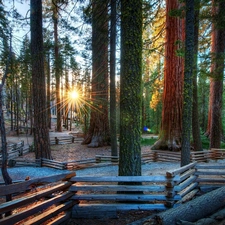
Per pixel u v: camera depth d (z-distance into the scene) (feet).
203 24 34.60
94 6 17.52
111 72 25.08
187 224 9.36
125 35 12.41
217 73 23.67
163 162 29.50
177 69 34.53
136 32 12.26
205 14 24.50
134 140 12.73
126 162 12.84
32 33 25.53
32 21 25.22
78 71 33.17
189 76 16.10
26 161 28.30
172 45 33.47
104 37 21.07
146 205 12.25
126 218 11.41
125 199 12.26
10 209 7.88
